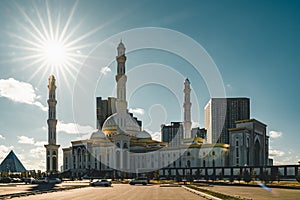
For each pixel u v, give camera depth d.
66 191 74.94
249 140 197.50
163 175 187.75
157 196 57.47
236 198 50.25
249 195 58.84
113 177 186.50
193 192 68.06
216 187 88.44
